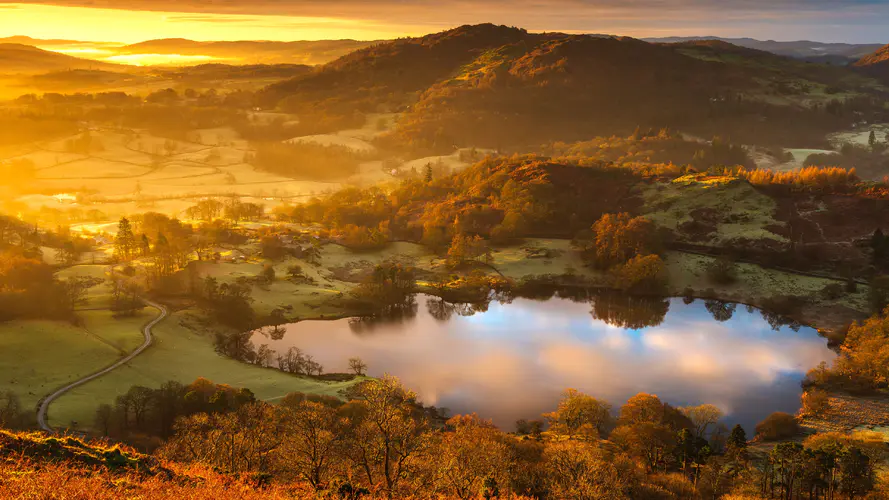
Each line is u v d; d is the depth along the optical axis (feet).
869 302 653.30
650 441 329.31
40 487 131.64
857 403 433.89
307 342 578.66
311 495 172.65
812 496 293.84
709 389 469.98
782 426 389.60
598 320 653.30
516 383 475.72
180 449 250.57
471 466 229.04
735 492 293.02
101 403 396.37
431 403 434.71
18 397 396.16
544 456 290.35
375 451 212.43
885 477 302.45
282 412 280.10
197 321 589.73
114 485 144.46
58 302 556.51
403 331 615.16
